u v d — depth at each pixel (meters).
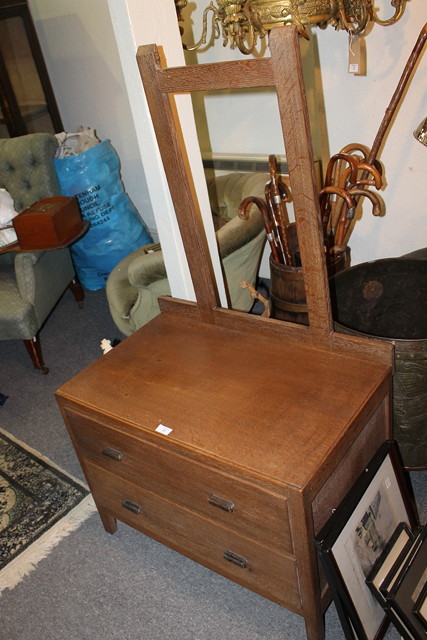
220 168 2.29
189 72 1.07
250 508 1.08
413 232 1.96
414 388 1.31
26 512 1.70
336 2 1.48
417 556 1.18
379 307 1.61
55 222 2.12
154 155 1.41
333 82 1.84
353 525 1.11
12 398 2.20
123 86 2.70
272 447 1.05
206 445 1.09
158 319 1.51
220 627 1.31
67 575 1.49
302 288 1.70
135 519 1.43
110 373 1.34
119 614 1.38
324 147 1.99
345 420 1.08
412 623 1.10
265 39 1.96
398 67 1.70
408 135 1.79
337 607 1.12
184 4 1.51
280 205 1.67
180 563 1.48
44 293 2.33
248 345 1.34
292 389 1.18
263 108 2.08
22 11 2.63
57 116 2.96
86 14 2.62
